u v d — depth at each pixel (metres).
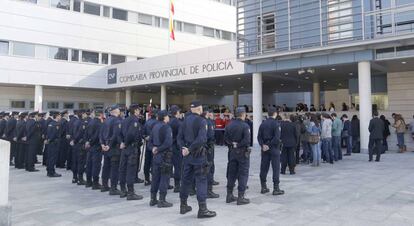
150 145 6.54
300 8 16.55
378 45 13.69
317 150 11.20
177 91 30.50
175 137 7.61
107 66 27.66
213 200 6.71
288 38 16.38
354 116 14.75
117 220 5.42
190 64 21.08
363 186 7.70
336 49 14.62
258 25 18.09
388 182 8.11
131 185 6.95
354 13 14.98
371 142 12.08
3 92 24.52
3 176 4.89
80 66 26.42
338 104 29.11
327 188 7.61
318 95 22.80
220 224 5.12
